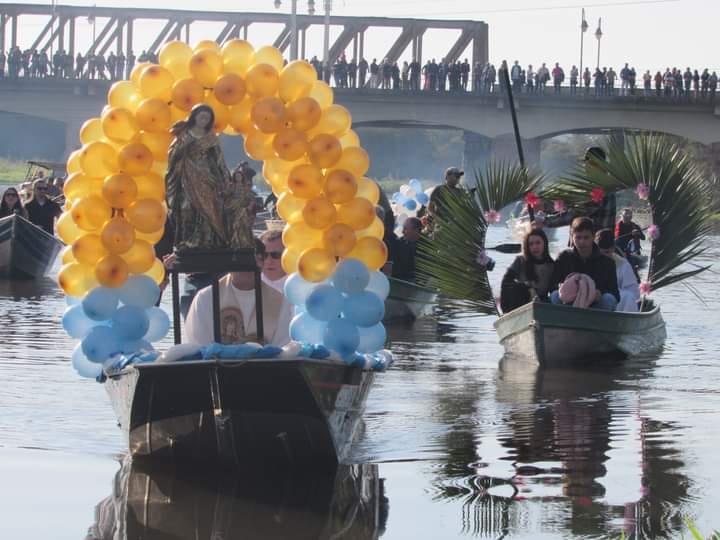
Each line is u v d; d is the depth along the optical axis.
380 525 10.14
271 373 11.34
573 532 9.95
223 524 10.17
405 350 20.61
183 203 11.85
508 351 20.05
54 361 17.92
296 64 12.31
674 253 21.97
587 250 20.00
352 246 12.01
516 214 45.50
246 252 11.90
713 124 92.12
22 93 96.44
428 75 95.31
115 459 12.20
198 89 12.20
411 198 35.94
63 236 12.72
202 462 12.07
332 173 12.03
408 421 14.14
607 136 22.14
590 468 11.96
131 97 12.58
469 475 11.66
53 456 12.28
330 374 11.70
